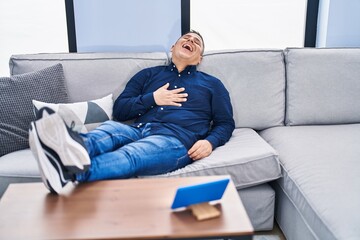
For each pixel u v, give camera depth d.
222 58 2.00
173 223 0.99
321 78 2.00
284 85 2.04
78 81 1.89
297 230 1.42
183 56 1.86
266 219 1.67
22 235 0.94
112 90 1.92
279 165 1.58
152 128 1.70
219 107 1.82
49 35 2.27
